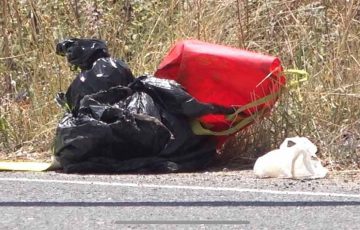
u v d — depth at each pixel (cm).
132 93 2872
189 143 2855
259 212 2147
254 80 2911
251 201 2272
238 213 2136
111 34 3569
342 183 2581
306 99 3102
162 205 2220
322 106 3109
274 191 2419
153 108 2836
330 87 3200
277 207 2203
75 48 2966
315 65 3291
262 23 3466
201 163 2870
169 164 2809
